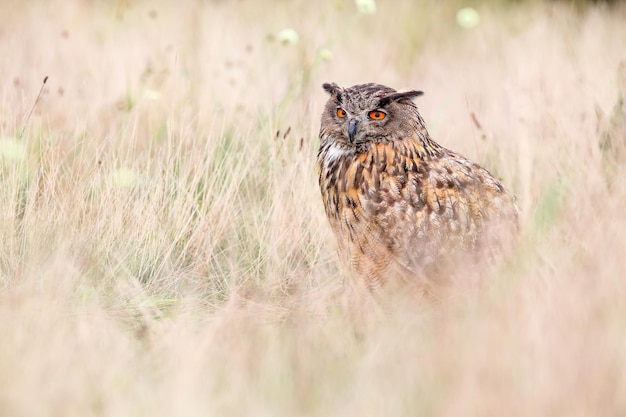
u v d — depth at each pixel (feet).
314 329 29.63
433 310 31.65
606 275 29.17
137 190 39.19
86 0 71.77
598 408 23.77
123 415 24.50
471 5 80.28
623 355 26.12
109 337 29.76
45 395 24.95
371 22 74.23
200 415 24.13
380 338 28.76
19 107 44.60
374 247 33.71
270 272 36.83
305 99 48.96
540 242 33.60
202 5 71.00
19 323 29.58
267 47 59.82
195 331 31.27
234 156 42.52
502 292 29.81
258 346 28.45
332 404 25.25
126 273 36.04
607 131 44.55
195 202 39.32
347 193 34.42
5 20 66.03
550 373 24.86
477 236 33.06
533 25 69.77
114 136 43.75
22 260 36.37
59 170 40.88
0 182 39.52
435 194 33.37
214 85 50.65
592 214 33.81
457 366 25.48
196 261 37.73
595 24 67.10
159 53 56.59
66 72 54.24
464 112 53.93
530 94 49.85
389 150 34.12
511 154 44.24
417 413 24.34
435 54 70.23
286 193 40.01
